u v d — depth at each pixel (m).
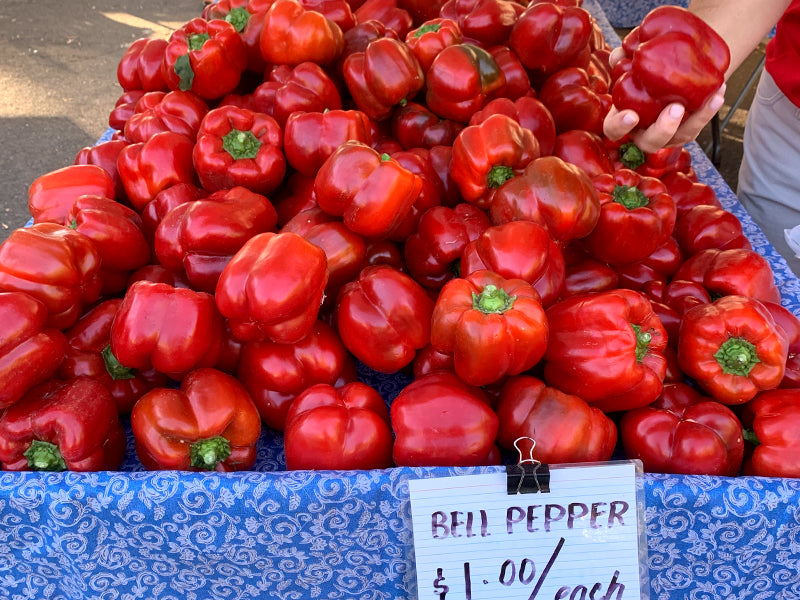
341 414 0.60
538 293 0.63
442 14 0.93
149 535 0.55
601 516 0.54
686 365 0.64
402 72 0.77
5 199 1.76
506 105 0.75
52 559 0.57
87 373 0.63
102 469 0.60
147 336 0.59
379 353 0.64
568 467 0.53
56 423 0.57
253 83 0.93
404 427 0.59
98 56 2.40
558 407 0.59
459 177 0.72
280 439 0.68
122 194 0.80
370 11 0.95
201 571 0.58
